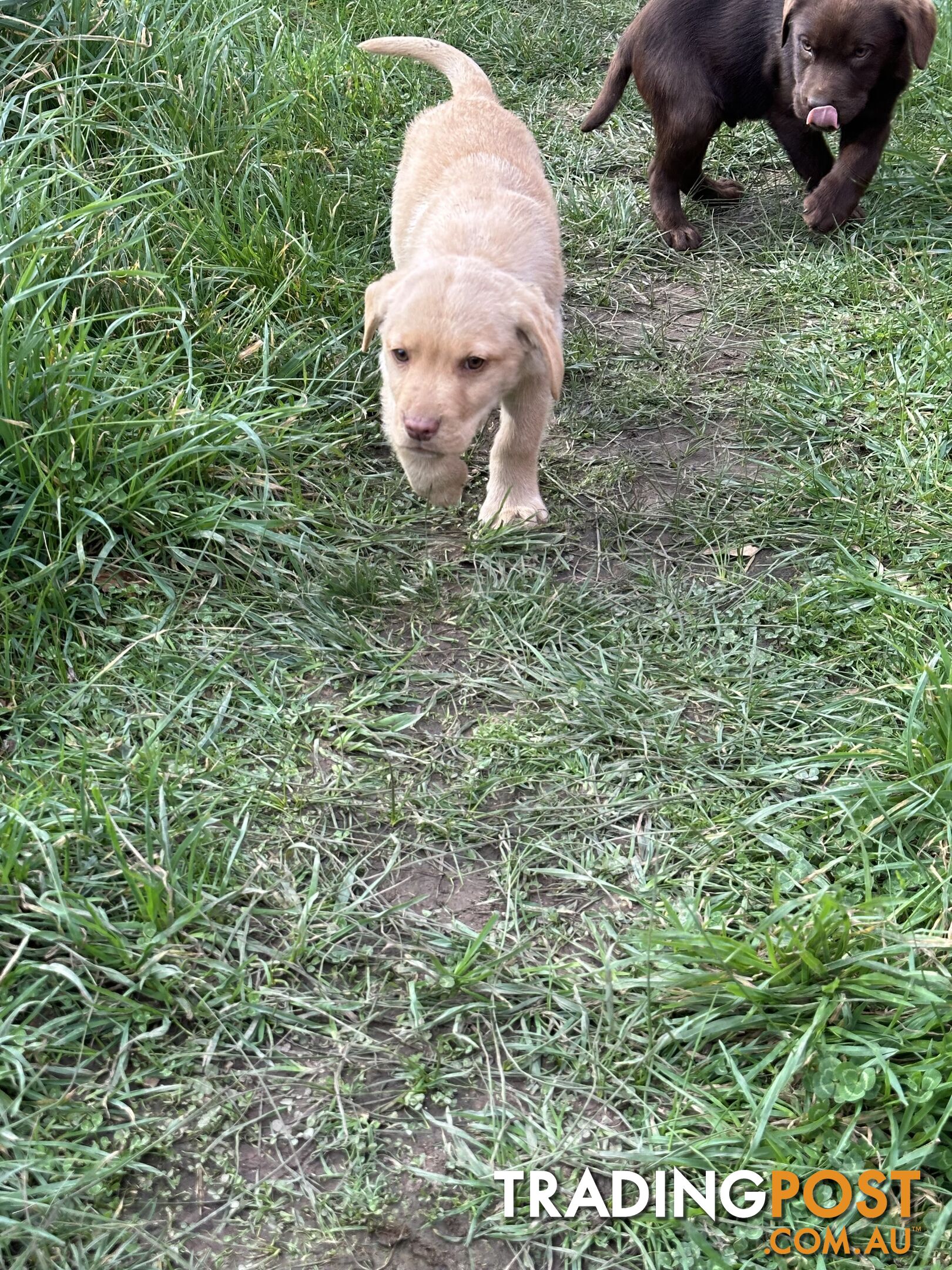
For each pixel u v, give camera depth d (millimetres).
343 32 1629
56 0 1209
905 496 1016
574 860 736
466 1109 619
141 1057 626
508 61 1789
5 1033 610
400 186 1086
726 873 721
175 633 857
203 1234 566
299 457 1014
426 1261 562
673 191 1390
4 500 874
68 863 675
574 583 945
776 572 960
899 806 726
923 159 1440
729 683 854
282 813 750
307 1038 642
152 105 1211
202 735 792
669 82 1339
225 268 1097
